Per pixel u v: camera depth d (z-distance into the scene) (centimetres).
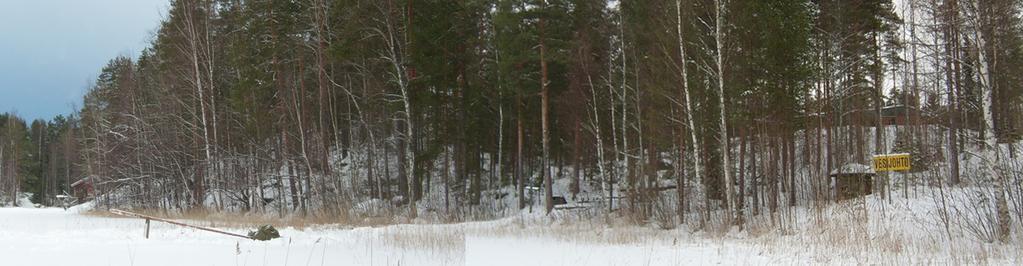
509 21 2894
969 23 1554
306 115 3578
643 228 2417
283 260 1240
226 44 3841
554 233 2142
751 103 2177
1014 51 1808
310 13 3300
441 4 3152
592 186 3725
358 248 1451
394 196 3716
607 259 1352
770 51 2127
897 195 2141
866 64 2791
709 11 2227
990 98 1438
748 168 2936
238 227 2258
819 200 1992
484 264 1255
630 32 2639
